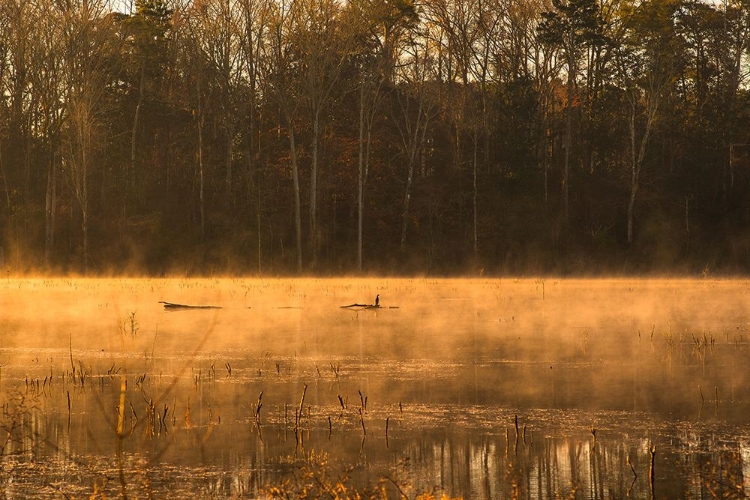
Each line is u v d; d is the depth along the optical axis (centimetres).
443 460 1270
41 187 7306
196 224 7175
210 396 1689
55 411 1561
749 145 7444
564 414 1530
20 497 1107
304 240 7181
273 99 7169
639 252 6975
